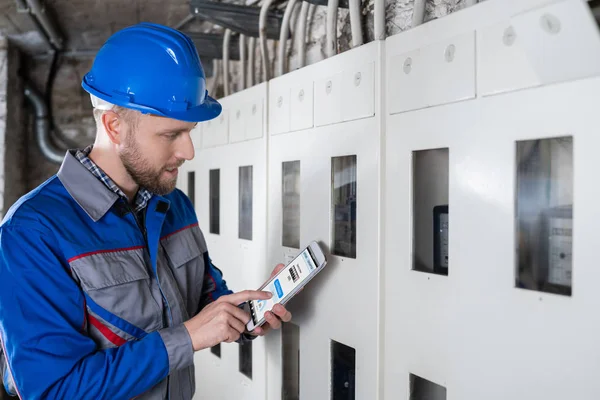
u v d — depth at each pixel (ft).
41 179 10.44
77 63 10.38
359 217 3.57
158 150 2.99
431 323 3.04
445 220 3.12
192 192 6.93
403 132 3.22
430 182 3.21
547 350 2.39
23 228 2.80
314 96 4.06
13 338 2.70
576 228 2.26
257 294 3.44
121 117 2.94
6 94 9.08
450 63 2.85
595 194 2.18
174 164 3.15
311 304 4.16
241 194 5.43
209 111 3.16
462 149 2.80
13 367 2.68
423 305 3.09
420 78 3.06
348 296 3.71
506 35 2.52
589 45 1.98
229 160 5.59
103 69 2.99
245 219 5.40
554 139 2.46
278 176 4.62
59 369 2.67
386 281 3.40
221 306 3.24
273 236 4.72
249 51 6.19
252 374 5.07
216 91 7.93
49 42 9.50
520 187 2.52
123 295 3.08
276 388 4.66
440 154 3.18
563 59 2.13
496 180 2.61
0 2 7.41
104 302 3.01
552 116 2.33
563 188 2.43
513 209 2.53
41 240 2.81
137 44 2.94
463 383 2.82
